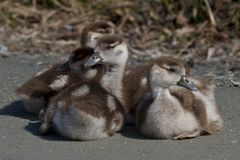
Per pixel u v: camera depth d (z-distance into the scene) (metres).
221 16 22.16
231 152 12.34
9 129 13.56
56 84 14.05
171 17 22.23
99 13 23.17
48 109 13.17
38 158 12.03
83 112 12.52
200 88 13.96
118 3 23.27
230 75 17.83
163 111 12.84
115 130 13.12
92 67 14.10
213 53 19.94
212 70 18.47
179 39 21.22
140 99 13.62
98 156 12.09
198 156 12.12
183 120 12.85
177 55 20.14
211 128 13.25
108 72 14.02
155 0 22.97
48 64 19.20
